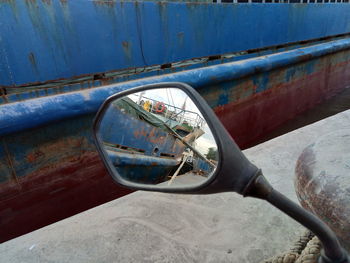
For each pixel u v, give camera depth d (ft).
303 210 1.78
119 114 2.51
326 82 25.98
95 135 2.65
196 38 14.51
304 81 22.81
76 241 5.28
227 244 5.13
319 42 24.30
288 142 8.73
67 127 11.02
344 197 2.74
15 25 9.45
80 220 5.82
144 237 5.33
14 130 9.63
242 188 1.70
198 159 1.92
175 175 2.04
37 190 10.95
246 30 16.88
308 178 3.15
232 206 6.10
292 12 19.62
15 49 9.62
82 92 11.24
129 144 2.37
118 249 5.08
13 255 5.02
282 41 19.84
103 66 11.77
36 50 10.04
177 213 5.93
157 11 12.62
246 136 19.20
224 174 1.66
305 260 3.26
